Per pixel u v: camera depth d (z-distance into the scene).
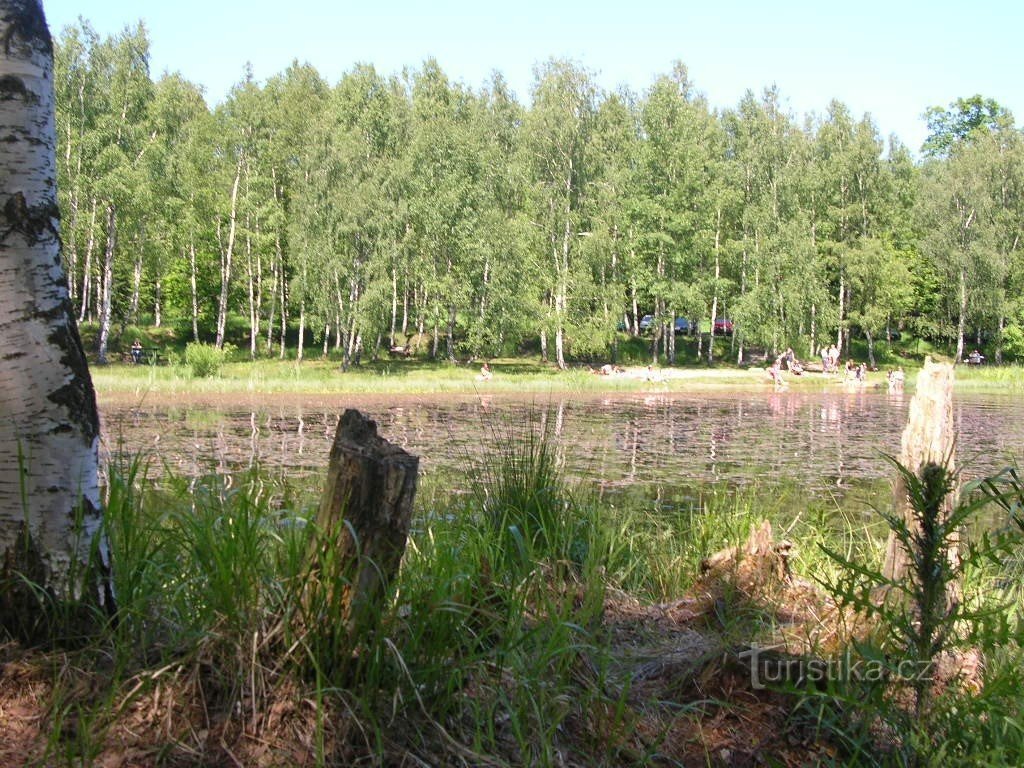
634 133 52.50
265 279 49.53
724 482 11.18
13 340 2.72
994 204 53.00
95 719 2.40
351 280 40.38
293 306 50.09
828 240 51.19
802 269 46.56
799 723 2.95
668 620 3.87
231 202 44.81
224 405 24.25
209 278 49.94
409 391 32.22
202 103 48.94
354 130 43.50
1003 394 36.38
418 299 49.06
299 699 2.53
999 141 56.09
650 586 5.04
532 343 53.41
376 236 40.66
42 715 2.45
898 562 3.82
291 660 2.60
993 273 50.28
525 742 2.58
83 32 38.88
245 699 2.53
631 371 44.16
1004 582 4.45
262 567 2.87
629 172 47.72
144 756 2.36
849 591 3.05
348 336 41.03
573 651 3.07
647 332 58.94
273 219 43.38
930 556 2.95
